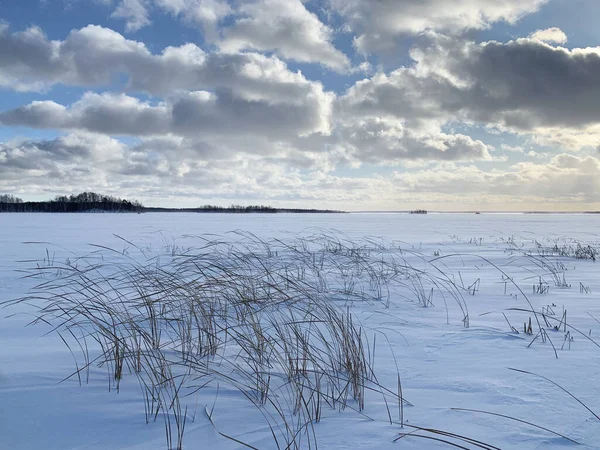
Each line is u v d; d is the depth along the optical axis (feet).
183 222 154.10
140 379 10.67
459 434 7.97
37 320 16.39
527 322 17.98
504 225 155.33
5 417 8.31
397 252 51.70
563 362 12.44
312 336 15.44
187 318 16.21
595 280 31.12
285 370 11.49
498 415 8.79
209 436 7.82
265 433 7.98
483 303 22.49
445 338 15.34
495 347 14.16
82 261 40.63
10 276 31.27
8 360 12.06
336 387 10.47
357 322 17.99
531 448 7.46
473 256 47.93
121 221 159.43
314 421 8.56
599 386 10.44
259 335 12.62
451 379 11.05
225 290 17.75
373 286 27.86
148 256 45.47
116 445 7.43
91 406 8.95
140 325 16.51
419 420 8.60
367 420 8.61
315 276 30.58
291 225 133.39
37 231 93.30
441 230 114.01
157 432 7.91
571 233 104.01
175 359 12.34
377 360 12.78
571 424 8.39
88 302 20.45
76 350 13.38
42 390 9.71
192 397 9.63
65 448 7.29
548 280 31.01
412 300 23.26
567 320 18.29
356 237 80.69
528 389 10.27
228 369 11.75
